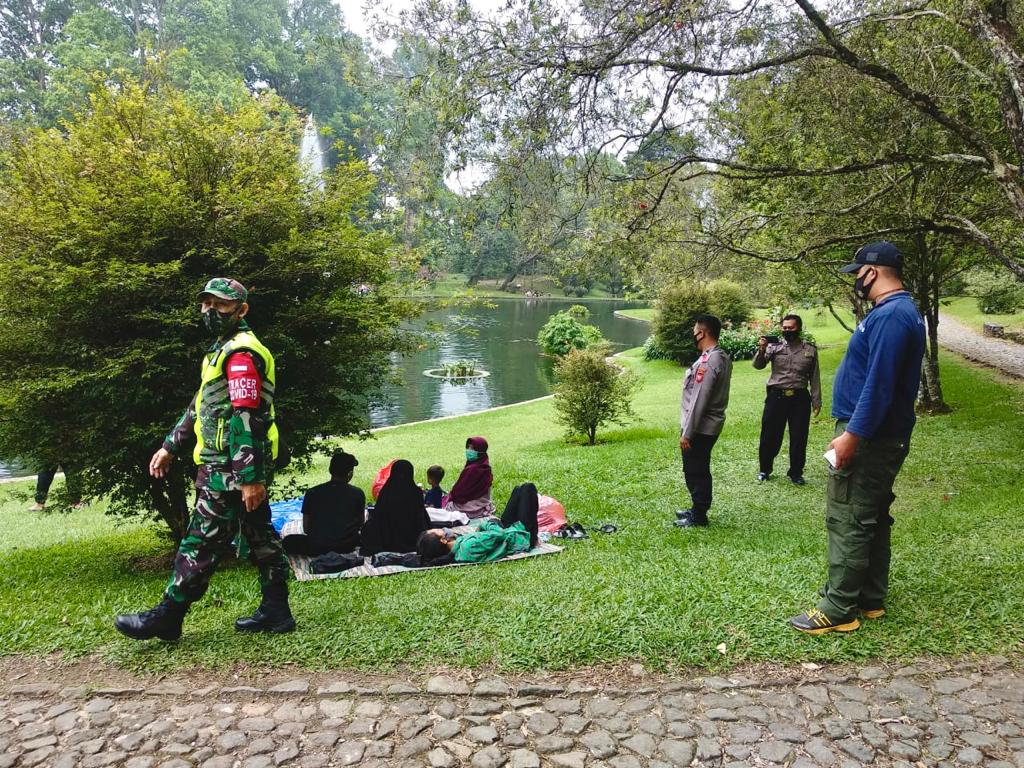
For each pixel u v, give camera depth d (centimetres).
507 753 254
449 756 252
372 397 684
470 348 3350
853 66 527
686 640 335
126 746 259
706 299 2428
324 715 279
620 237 723
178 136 551
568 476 865
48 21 5825
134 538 734
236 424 326
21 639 356
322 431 596
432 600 403
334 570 491
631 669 314
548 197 704
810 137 654
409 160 624
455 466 1065
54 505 566
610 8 577
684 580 419
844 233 737
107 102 547
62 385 479
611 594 397
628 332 4369
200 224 525
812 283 1126
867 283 340
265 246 563
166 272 495
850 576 337
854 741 258
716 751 254
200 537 339
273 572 357
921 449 859
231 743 260
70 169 523
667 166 686
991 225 827
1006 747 252
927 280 1084
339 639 346
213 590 446
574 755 252
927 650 323
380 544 537
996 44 486
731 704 285
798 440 762
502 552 512
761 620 355
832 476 343
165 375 513
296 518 653
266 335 552
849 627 343
